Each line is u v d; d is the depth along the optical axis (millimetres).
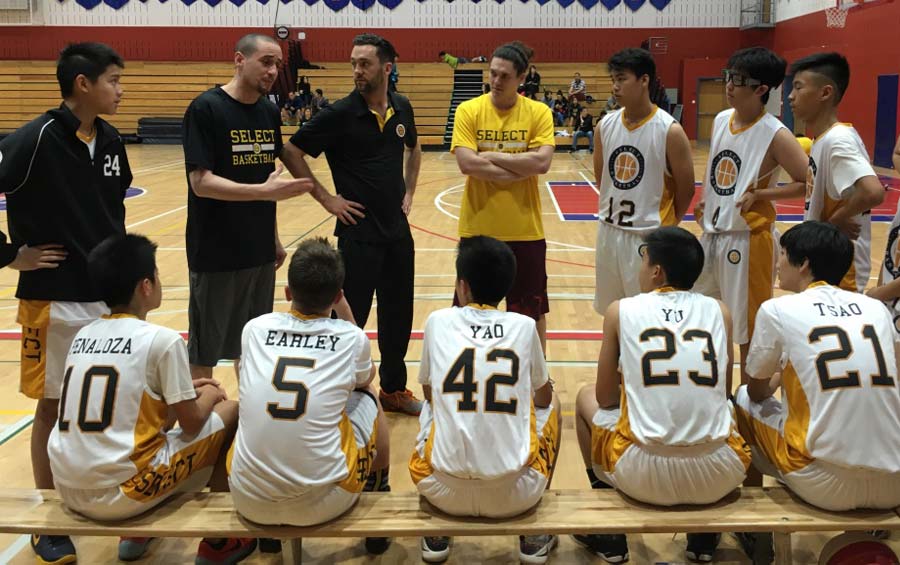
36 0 23344
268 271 3709
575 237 9328
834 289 2650
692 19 23328
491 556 2947
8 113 23156
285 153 3865
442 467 2512
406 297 4145
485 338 2658
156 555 2955
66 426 2529
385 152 3936
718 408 2568
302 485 2441
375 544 2953
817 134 3473
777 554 2561
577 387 4590
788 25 21281
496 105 3932
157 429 2598
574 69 23328
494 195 3920
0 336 5555
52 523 2547
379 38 3797
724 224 3740
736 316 3760
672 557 2914
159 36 23781
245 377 2564
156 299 2738
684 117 23594
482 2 23656
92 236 2975
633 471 2596
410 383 4707
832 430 2453
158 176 15297
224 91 3459
